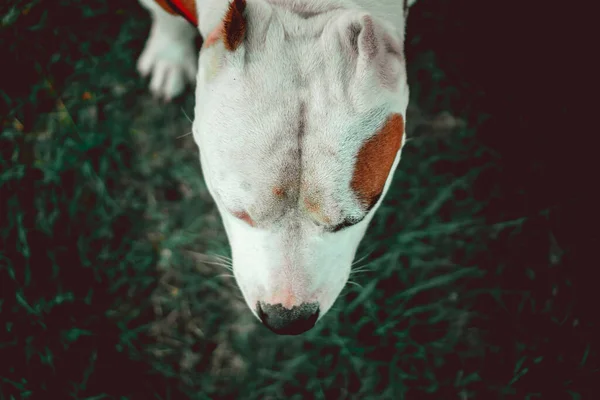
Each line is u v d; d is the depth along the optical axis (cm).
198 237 91
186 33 87
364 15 59
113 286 89
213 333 89
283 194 59
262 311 65
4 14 90
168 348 89
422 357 88
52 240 89
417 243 90
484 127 92
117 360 87
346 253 67
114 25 93
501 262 90
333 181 59
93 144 91
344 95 59
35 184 89
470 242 90
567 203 90
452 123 92
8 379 86
